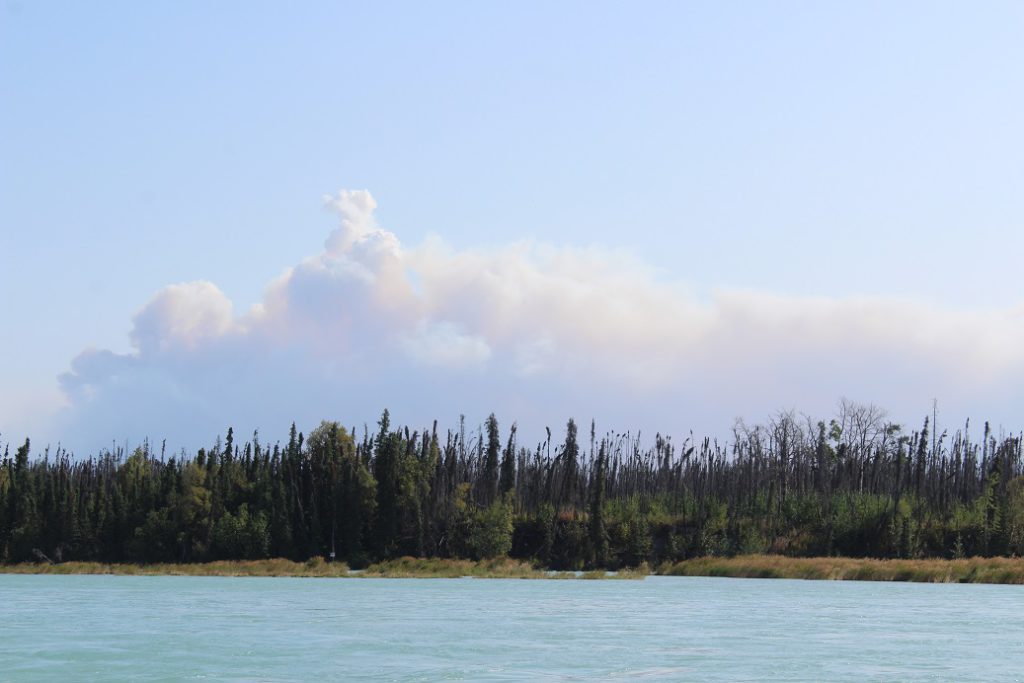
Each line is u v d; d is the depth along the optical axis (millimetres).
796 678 38125
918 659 43312
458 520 152375
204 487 154750
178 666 40031
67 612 64438
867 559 119125
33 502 155750
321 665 40531
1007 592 87375
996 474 151500
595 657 43219
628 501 160375
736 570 117188
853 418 181750
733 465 181125
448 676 37938
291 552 146625
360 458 158750
